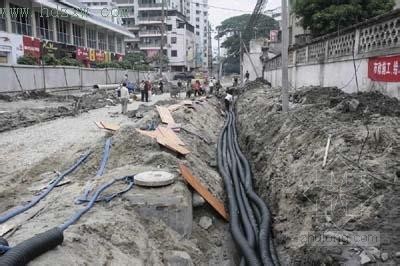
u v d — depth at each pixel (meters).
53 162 9.49
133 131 9.56
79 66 33.66
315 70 15.77
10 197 7.25
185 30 75.69
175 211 6.33
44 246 3.98
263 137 11.71
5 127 13.98
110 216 5.59
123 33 52.31
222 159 11.55
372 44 10.30
